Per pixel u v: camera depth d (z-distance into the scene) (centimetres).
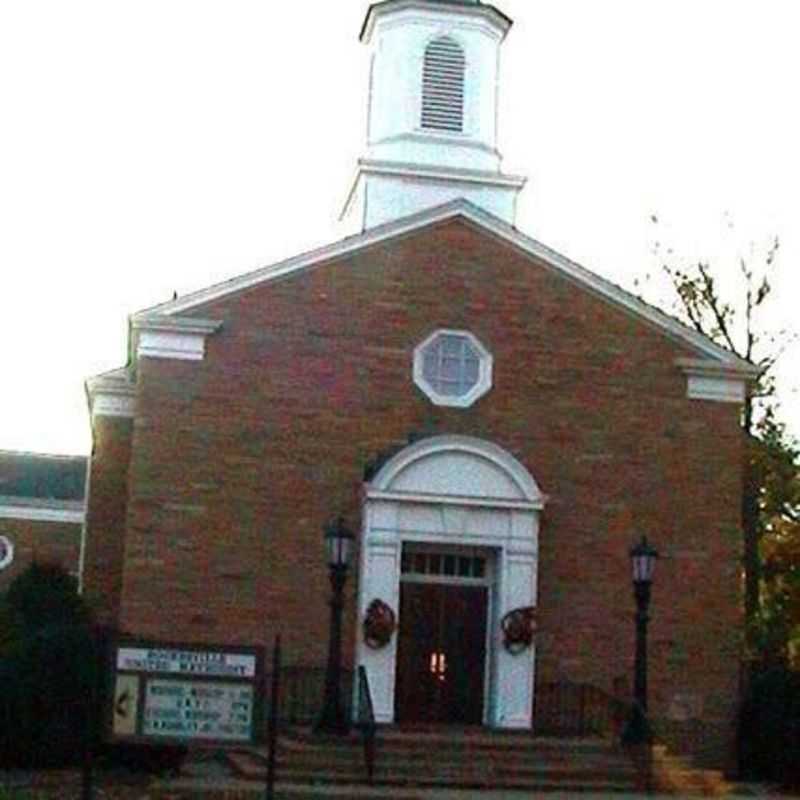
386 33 3900
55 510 4756
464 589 3288
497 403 3325
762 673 3359
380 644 3175
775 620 4903
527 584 3247
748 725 3225
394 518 3222
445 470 3250
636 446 3366
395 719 3195
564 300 3384
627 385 3381
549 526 3303
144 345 3219
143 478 3178
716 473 3391
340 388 3272
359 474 3253
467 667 3262
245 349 3253
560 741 2917
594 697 3238
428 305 3331
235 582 3177
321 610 3194
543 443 3331
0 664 2711
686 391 3406
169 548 3167
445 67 3897
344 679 3162
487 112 3903
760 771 3175
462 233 3369
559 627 3272
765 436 4878
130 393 3475
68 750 2686
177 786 2452
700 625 3325
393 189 3834
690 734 3275
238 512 3200
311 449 3244
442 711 3241
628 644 3288
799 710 3167
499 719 3194
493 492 3259
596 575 3303
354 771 2706
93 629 2811
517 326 3359
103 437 3466
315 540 3216
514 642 3219
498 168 3891
